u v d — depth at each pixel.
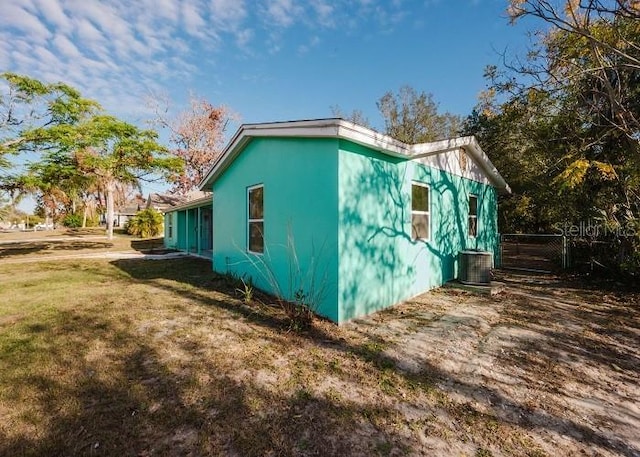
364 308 5.12
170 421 2.43
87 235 27.86
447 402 2.74
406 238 6.18
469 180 8.75
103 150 15.68
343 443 2.23
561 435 2.35
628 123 7.09
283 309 5.09
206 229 15.88
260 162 6.63
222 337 4.11
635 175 7.08
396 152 5.51
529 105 9.36
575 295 6.58
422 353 3.70
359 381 3.06
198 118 27.50
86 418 2.45
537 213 12.80
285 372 3.21
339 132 4.44
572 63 7.04
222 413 2.53
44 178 14.52
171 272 9.33
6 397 2.71
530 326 4.67
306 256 5.31
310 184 5.21
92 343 3.88
